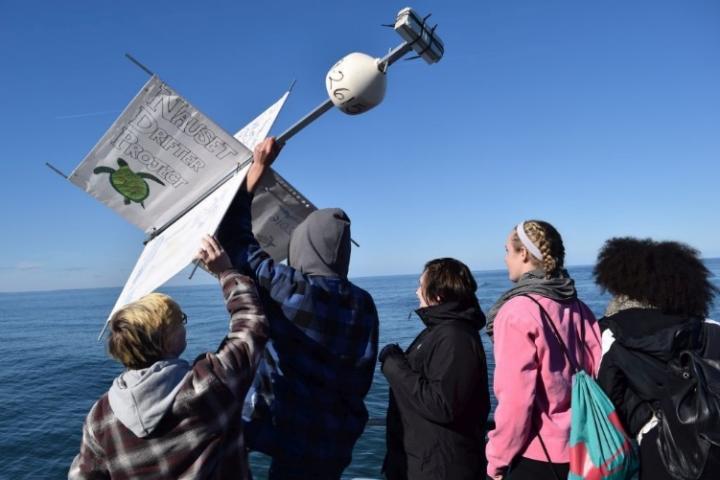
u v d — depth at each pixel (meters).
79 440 11.97
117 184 1.86
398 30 1.51
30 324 60.53
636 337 2.06
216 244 1.61
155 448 1.41
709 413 1.80
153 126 1.77
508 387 2.14
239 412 1.52
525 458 2.21
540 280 2.36
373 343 1.88
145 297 1.62
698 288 2.09
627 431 2.13
